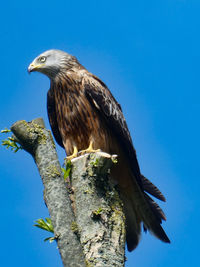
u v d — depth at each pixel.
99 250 8.87
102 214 9.48
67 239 7.61
